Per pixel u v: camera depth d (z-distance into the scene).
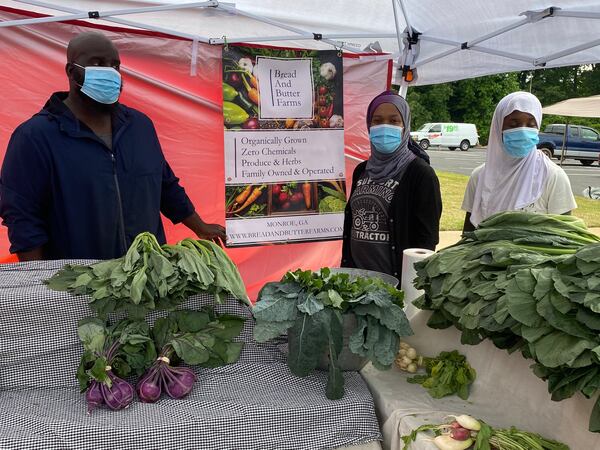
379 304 1.51
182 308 1.59
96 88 2.14
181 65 3.21
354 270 1.95
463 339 1.46
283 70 2.99
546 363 1.12
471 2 3.04
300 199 3.12
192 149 3.33
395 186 2.51
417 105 31.78
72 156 2.15
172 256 1.63
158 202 2.45
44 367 1.49
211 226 2.75
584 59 3.62
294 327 1.49
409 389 1.56
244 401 1.40
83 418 1.29
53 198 2.17
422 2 3.19
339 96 3.12
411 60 3.73
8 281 1.56
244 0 3.00
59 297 1.50
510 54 3.41
